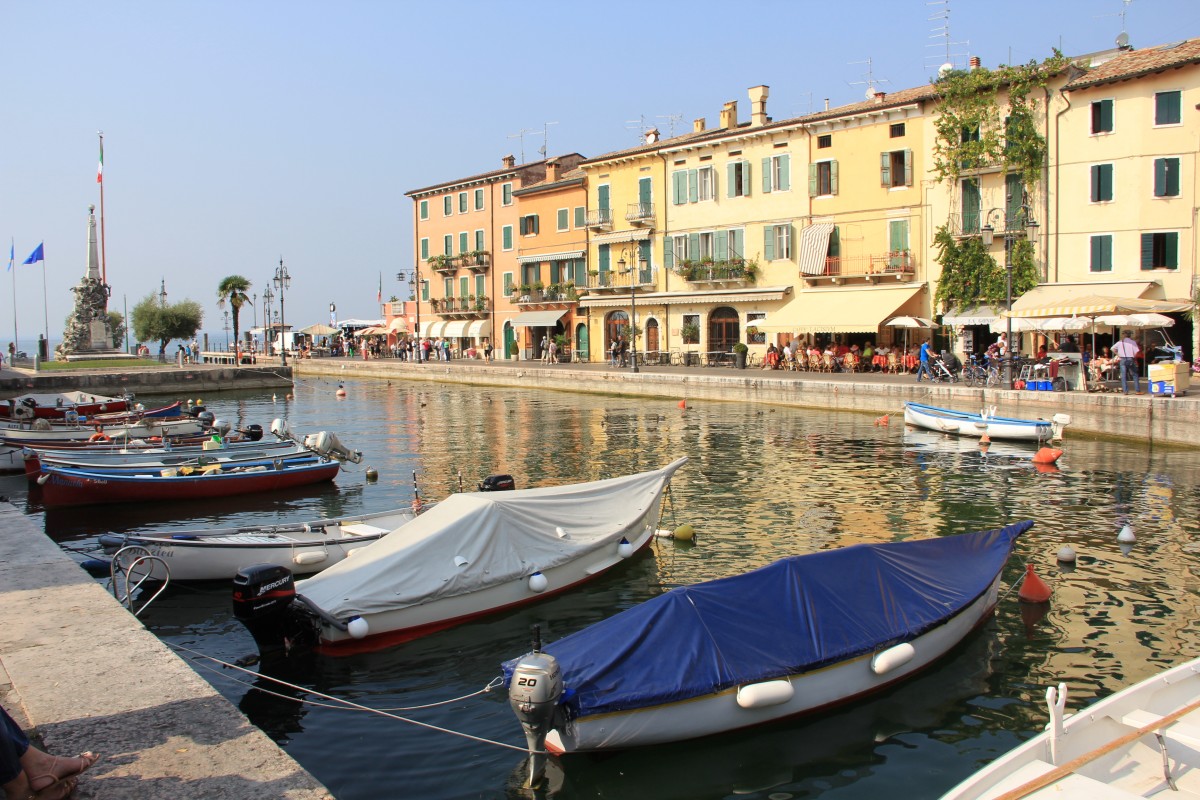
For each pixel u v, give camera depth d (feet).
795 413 123.13
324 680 36.24
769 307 169.89
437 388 188.96
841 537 56.80
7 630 27.37
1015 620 41.16
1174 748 22.98
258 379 206.59
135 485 68.49
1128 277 125.49
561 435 107.24
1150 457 84.02
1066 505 64.80
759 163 171.12
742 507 65.51
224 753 19.62
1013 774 20.92
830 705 32.19
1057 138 131.44
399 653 38.63
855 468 81.00
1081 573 48.26
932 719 32.04
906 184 150.20
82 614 28.91
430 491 75.20
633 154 191.52
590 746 28.02
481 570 42.22
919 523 60.23
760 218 171.63
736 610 31.63
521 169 228.63
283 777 18.63
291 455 78.79
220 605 44.78
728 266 174.70
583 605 44.19
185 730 20.68
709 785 28.50
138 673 23.97
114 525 63.52
